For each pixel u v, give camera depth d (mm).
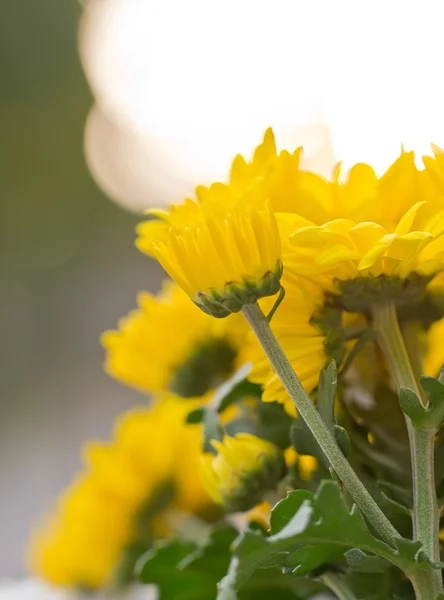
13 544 1919
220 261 416
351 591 448
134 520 692
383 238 412
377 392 465
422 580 409
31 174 2787
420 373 446
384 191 433
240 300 417
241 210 426
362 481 458
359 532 401
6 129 2768
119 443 691
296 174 438
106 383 2666
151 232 446
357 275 429
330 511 397
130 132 2773
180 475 685
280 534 393
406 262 424
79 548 715
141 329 565
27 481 2250
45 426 2545
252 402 503
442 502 442
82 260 2801
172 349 563
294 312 439
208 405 500
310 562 425
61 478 2254
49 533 795
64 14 2820
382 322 436
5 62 2760
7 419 2568
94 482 695
